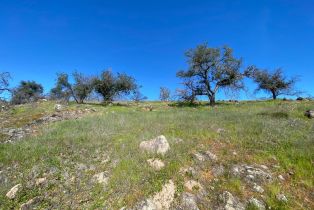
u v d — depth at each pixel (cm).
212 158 823
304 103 2345
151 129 1184
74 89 3353
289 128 1152
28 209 600
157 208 583
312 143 920
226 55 3141
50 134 1147
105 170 762
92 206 597
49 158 848
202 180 700
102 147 950
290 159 823
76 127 1303
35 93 4559
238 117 1472
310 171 742
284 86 3516
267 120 1342
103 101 3553
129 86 3484
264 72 3584
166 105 3147
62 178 729
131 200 600
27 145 975
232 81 3158
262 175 725
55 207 605
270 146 924
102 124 1359
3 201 622
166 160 779
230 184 686
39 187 685
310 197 643
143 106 2920
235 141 987
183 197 616
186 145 909
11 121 1678
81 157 864
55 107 2273
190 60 3159
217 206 607
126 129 1222
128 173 716
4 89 2400
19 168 787
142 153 840
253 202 613
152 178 677
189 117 1548
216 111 1969
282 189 673
